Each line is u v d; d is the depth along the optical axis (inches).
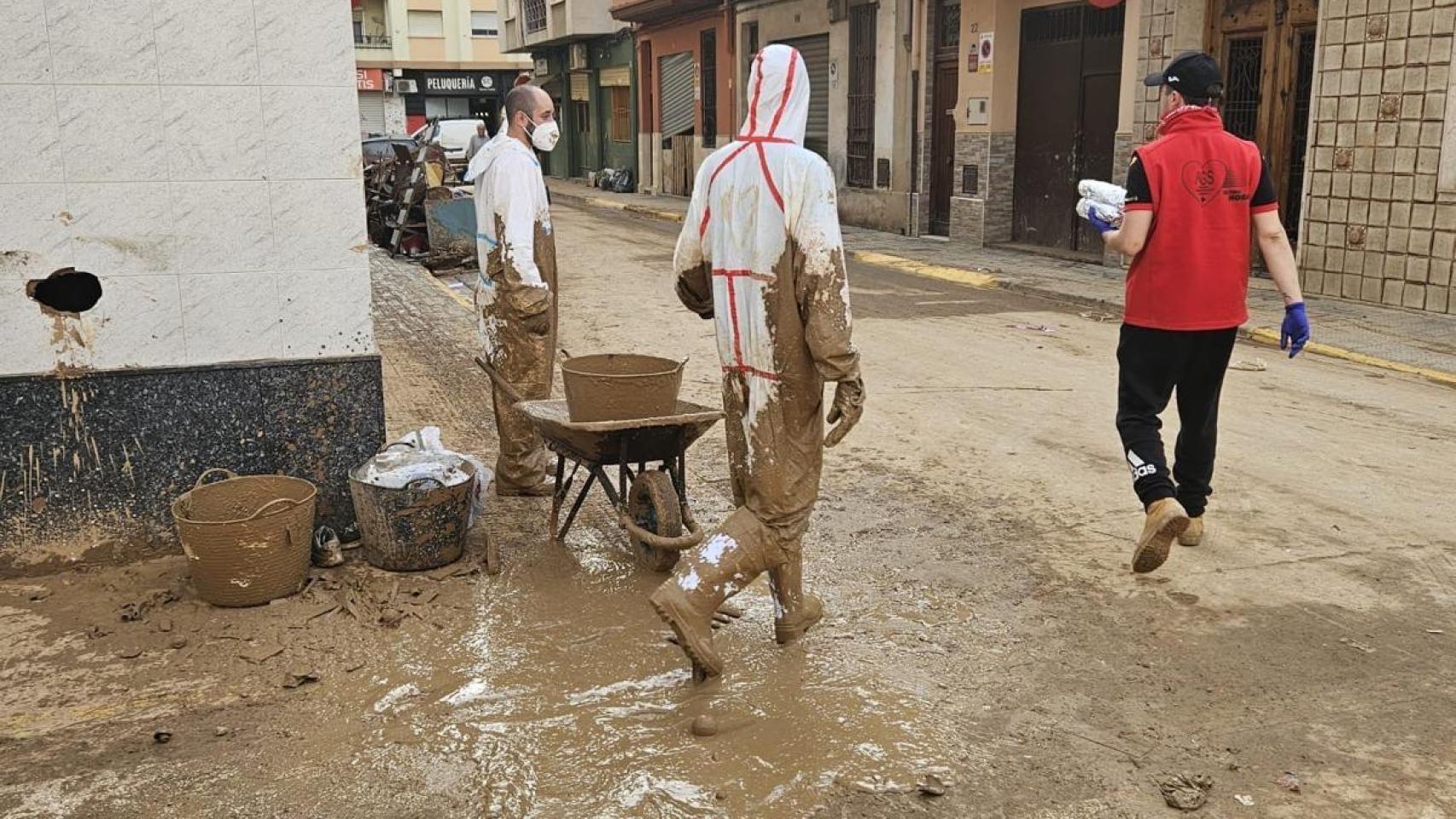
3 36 178.2
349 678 161.6
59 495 193.5
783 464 157.9
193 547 177.8
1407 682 160.9
